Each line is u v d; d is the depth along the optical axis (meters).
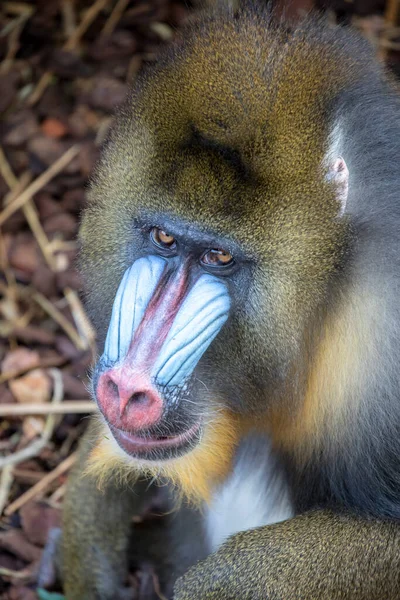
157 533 11.19
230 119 8.40
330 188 8.38
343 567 8.73
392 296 8.68
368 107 8.69
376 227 8.54
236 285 8.64
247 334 8.73
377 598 8.81
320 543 8.81
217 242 8.47
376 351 8.77
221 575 8.84
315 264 8.44
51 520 11.98
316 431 9.26
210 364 8.87
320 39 8.96
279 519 10.30
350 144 8.57
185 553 11.09
